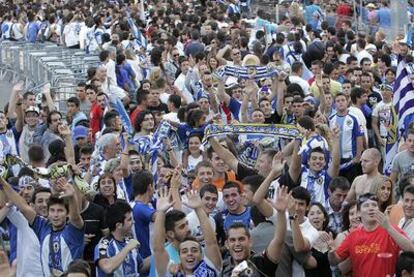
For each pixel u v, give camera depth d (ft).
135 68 131.03
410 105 95.61
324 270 63.00
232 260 62.49
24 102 101.65
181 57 127.34
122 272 65.92
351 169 93.04
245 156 84.74
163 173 77.87
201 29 164.14
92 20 172.04
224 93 105.50
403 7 154.71
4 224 73.10
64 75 141.28
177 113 99.50
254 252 63.87
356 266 62.08
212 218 68.64
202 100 102.73
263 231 64.23
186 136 91.76
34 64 155.94
